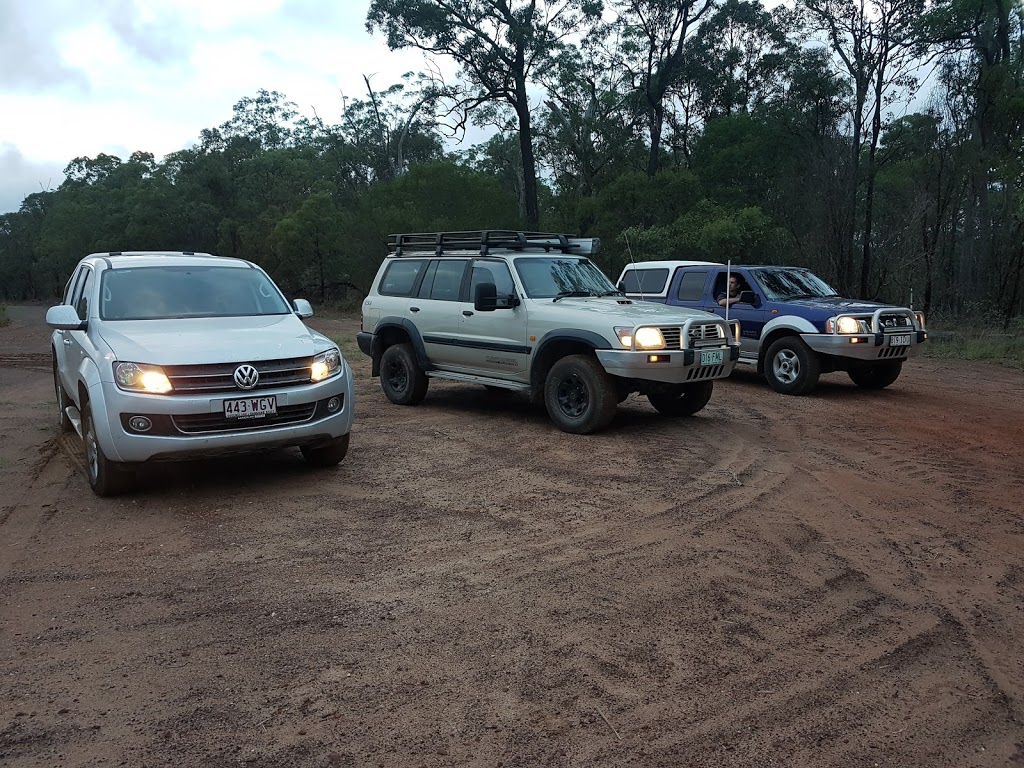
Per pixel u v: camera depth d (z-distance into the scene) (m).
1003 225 23.14
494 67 36.62
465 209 33.56
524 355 8.91
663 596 4.29
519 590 4.37
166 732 3.04
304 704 3.23
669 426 8.89
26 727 3.07
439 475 6.77
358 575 4.59
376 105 50.81
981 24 24.11
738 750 2.94
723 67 36.59
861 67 25.25
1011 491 6.37
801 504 5.96
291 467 7.06
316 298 43.38
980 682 3.44
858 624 3.98
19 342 22.27
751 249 27.12
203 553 4.96
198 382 5.89
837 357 11.05
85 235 68.56
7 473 6.96
